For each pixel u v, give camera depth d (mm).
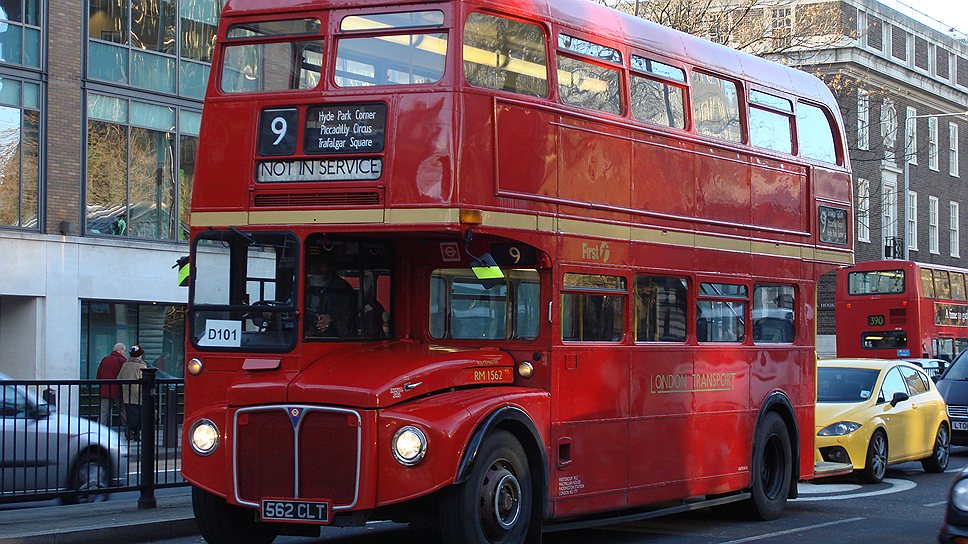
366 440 9062
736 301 13391
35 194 25094
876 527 13242
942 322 40156
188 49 27953
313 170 9844
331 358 9867
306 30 10094
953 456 23328
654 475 11805
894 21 56031
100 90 26156
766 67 14336
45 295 25062
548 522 10500
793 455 14445
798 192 14641
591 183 11008
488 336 10609
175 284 27438
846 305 39906
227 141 10156
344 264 10234
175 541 11750
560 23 10797
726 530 12969
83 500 13172
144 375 13234
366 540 12000
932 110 59906
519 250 10422
